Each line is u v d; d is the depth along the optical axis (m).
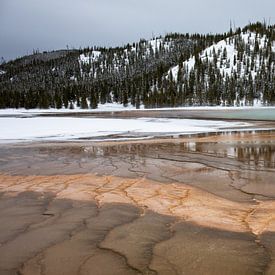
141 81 120.75
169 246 4.21
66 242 4.39
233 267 3.63
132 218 5.35
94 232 4.74
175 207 5.95
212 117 41.00
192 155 12.09
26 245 4.31
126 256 3.94
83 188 7.53
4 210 5.92
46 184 7.99
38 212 5.76
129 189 7.37
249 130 22.11
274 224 4.95
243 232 4.66
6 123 29.38
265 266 3.63
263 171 9.06
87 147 14.84
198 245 4.22
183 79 116.81
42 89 131.12
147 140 17.09
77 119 36.38
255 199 6.41
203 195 6.76
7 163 11.12
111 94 120.12
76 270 3.62
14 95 108.94
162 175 8.85
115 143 16.14
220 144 14.89
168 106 100.94
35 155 12.77
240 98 102.25
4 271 3.63
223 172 9.05
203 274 3.49
